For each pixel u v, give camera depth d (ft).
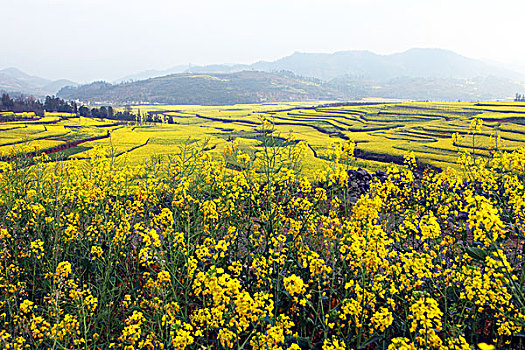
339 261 21.21
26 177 30.91
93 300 17.78
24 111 320.91
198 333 14.08
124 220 24.07
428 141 163.63
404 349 12.48
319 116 302.86
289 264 19.84
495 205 23.97
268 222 22.56
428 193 29.99
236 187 24.97
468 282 15.76
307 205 22.57
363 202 19.07
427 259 17.16
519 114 222.89
